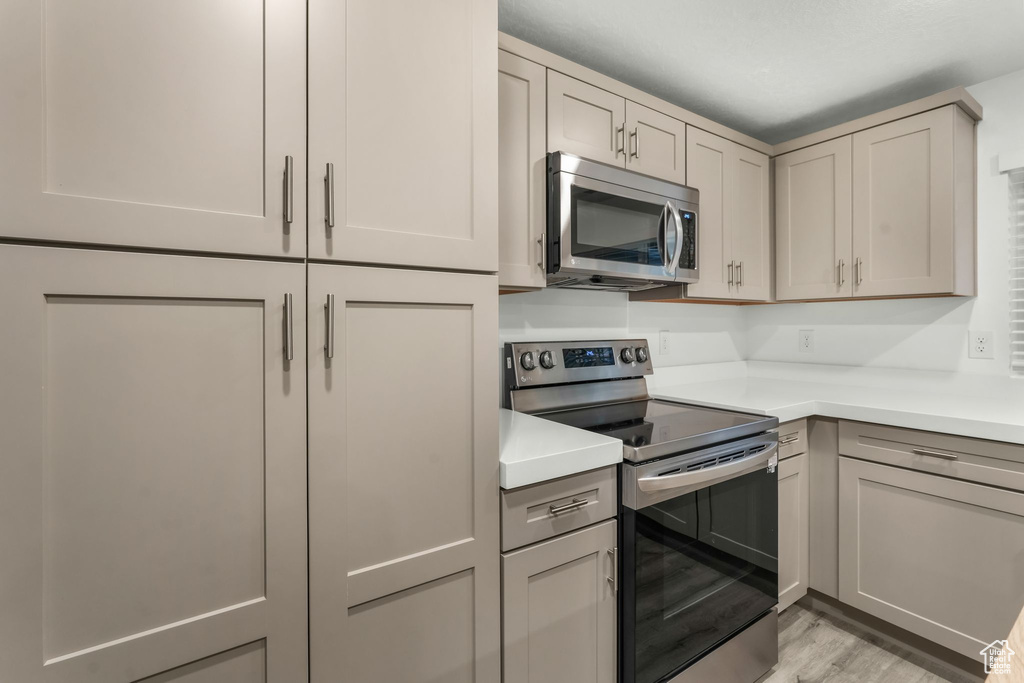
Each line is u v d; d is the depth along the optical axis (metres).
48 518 0.69
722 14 1.57
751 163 2.29
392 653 0.98
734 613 1.55
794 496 1.95
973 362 2.02
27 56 0.66
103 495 0.72
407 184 0.99
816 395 2.11
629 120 1.81
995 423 1.50
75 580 0.71
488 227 1.10
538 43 1.74
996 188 1.94
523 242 1.56
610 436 1.44
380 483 0.96
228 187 0.80
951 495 1.61
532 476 1.13
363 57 0.94
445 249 1.04
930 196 1.89
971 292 1.98
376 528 0.96
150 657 0.76
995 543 1.52
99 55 0.71
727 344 2.75
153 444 0.76
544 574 1.19
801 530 1.99
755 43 1.72
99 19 0.71
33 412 0.67
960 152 1.89
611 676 1.31
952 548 1.61
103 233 0.71
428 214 1.02
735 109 2.23
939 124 1.87
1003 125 1.92
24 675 0.67
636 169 1.83
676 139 1.97
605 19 1.60
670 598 1.37
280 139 0.84
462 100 1.07
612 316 2.25
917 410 1.71
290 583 0.87
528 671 1.16
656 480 1.30
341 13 0.91
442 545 1.04
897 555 1.75
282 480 0.86
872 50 1.76
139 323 0.75
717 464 1.48
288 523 0.87
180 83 0.76
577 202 1.61
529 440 1.31
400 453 0.99
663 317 2.45
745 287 2.26
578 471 1.22
